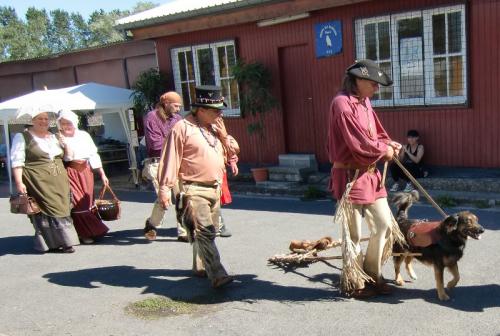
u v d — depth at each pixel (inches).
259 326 170.7
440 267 175.6
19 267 254.5
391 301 180.7
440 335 154.7
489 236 243.6
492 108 336.8
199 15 442.3
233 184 421.1
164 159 198.4
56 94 459.5
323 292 193.6
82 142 287.4
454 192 323.9
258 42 439.2
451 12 342.6
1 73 719.7
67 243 272.1
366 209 183.2
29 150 266.7
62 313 194.2
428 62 358.0
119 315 188.5
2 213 403.5
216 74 474.3
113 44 590.9
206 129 204.7
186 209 199.5
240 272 222.4
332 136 180.5
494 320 161.5
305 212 323.0
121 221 341.4
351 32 385.1
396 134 379.9
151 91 493.0
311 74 416.5
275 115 442.3
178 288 210.8
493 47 330.0
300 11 393.7
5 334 179.2
